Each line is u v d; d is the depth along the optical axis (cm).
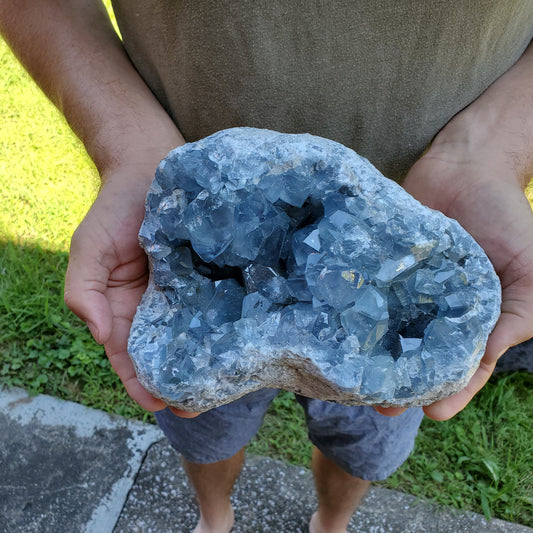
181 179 36
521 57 49
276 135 37
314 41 41
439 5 40
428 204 44
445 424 71
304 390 37
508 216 40
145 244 37
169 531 63
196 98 45
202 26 42
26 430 68
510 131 44
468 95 47
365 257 33
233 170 35
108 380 72
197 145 36
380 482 67
